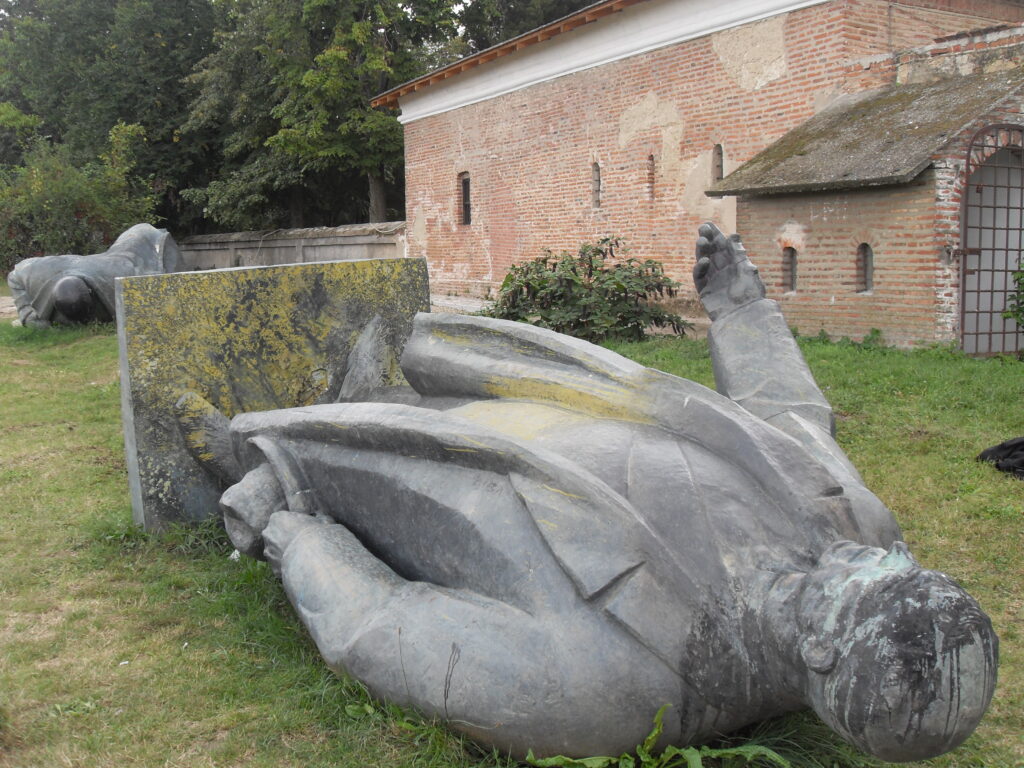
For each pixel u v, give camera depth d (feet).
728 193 35.35
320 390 15.99
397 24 80.74
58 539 15.64
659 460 8.94
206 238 94.17
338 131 79.77
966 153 30.01
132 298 14.55
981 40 33.40
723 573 8.09
